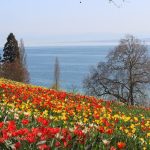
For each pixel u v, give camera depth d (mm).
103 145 10086
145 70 75062
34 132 9273
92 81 74875
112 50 76750
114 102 25625
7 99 17719
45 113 14805
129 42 75875
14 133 9156
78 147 9625
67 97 22766
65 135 9844
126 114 20641
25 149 8930
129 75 74938
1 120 11828
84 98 23500
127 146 10953
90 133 10984
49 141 9406
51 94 21984
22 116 12836
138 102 74875
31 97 19922
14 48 106125
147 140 12570
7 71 97250
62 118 13992
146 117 21766
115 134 11812
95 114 16328
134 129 14336
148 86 75250
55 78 128500
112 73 75188
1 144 8891
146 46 76125
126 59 75188
